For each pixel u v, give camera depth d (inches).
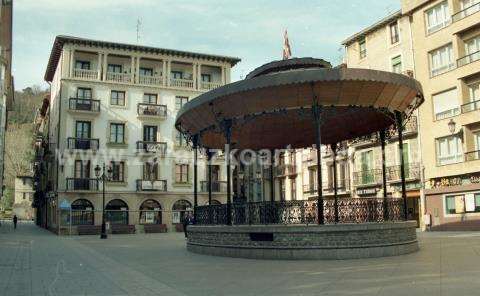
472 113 1290.6
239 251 633.0
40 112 2559.1
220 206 711.7
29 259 653.3
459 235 1026.1
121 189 1800.0
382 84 609.0
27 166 4271.7
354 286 363.9
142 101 1879.9
